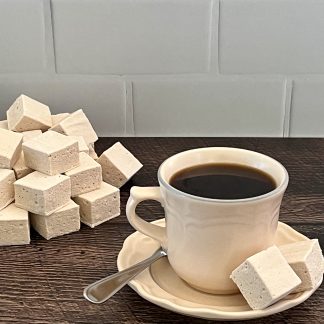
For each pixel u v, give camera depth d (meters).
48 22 0.66
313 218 0.52
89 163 0.52
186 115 0.71
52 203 0.49
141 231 0.43
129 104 0.70
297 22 0.66
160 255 0.44
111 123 0.71
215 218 0.38
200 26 0.66
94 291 0.41
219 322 0.40
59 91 0.70
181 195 0.38
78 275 0.45
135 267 0.42
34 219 0.50
